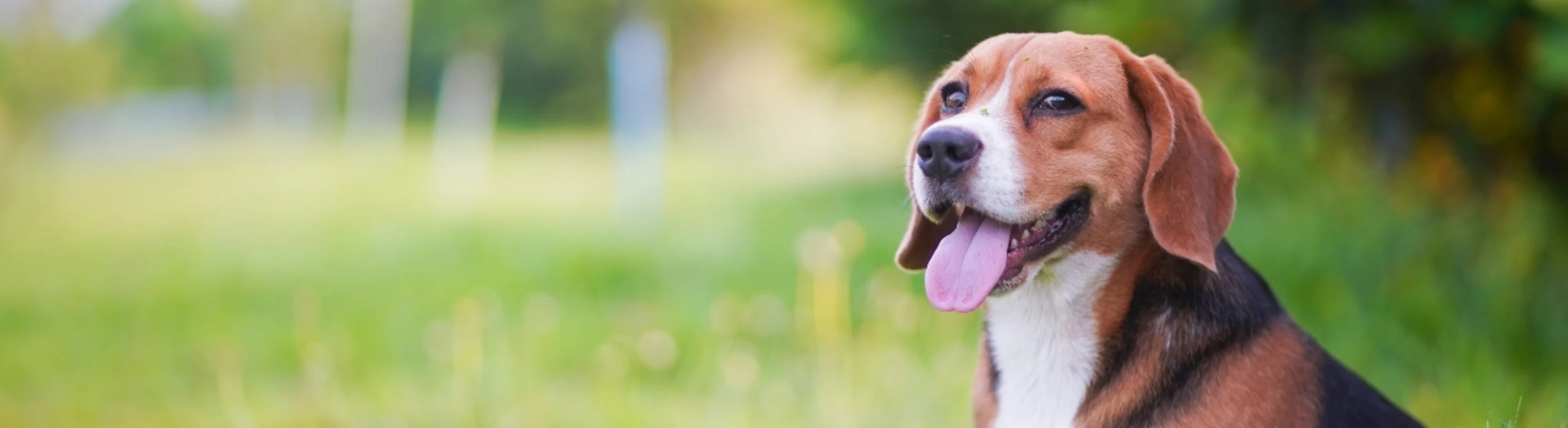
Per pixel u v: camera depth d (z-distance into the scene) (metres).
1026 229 3.14
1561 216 5.32
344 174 17.39
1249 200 7.89
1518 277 5.12
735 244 8.86
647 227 10.39
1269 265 6.02
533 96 28.53
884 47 10.74
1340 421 2.94
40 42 15.62
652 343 5.77
